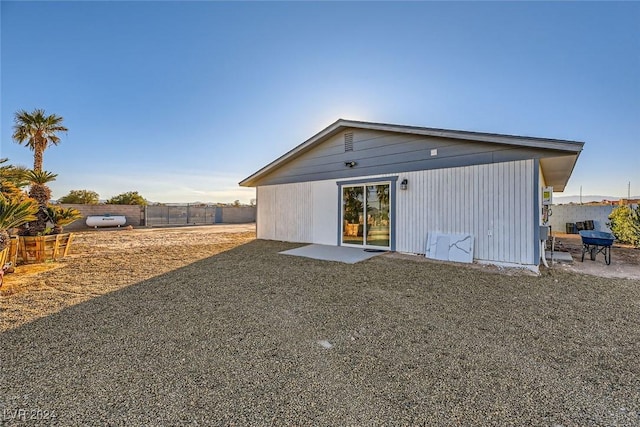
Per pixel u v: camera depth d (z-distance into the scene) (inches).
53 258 297.9
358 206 373.4
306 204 428.8
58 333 122.7
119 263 282.7
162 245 420.5
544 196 360.8
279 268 255.6
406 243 327.0
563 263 281.7
